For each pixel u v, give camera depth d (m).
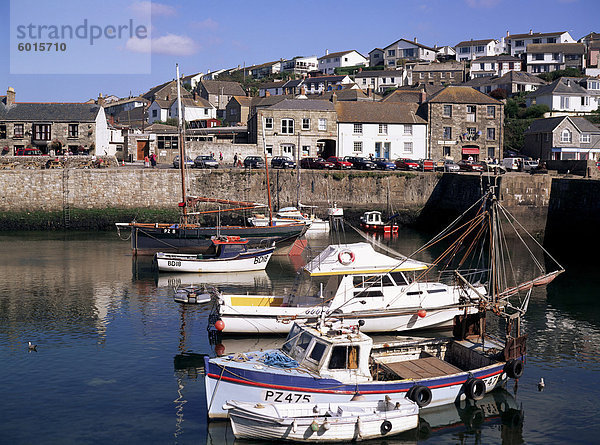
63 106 62.78
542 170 47.00
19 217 49.38
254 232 39.81
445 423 15.79
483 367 16.62
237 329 21.25
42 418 15.33
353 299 21.39
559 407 16.52
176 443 14.20
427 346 18.17
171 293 28.52
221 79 143.75
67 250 40.00
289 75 135.12
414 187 53.88
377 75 115.19
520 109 83.50
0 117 60.22
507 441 14.75
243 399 14.90
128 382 17.66
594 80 90.56
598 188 38.94
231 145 60.94
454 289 22.62
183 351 20.27
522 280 31.50
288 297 22.27
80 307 25.72
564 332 22.95
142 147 65.06
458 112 64.56
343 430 13.98
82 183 50.00
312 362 15.39
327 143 63.94
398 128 63.88
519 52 121.38
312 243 43.31
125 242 43.94
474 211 46.25
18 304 26.06
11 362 19.08
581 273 33.94
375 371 16.48
